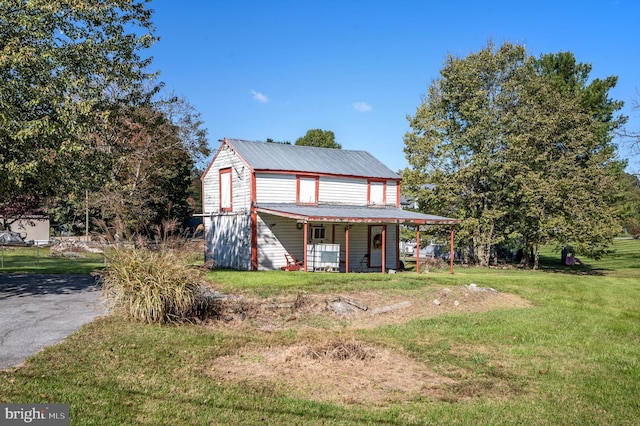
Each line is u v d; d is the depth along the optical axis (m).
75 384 6.01
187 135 35.03
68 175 14.26
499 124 29.11
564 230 27.72
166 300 9.73
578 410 6.02
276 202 21.69
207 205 24.86
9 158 12.20
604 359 8.55
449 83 30.66
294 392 6.32
